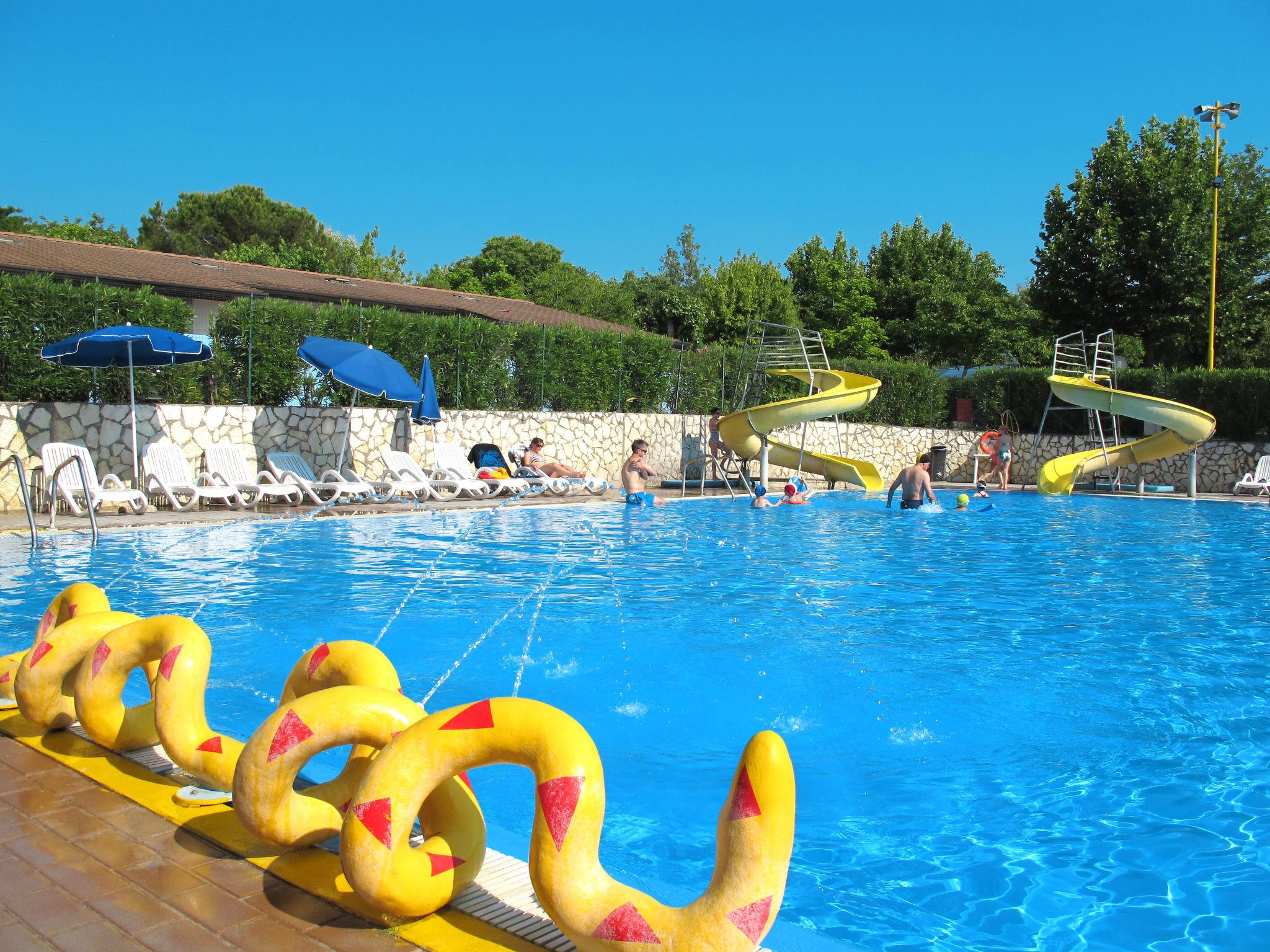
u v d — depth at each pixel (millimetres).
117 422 12305
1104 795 3352
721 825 1796
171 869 2328
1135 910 2523
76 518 10672
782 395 21922
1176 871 2758
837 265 41844
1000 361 39500
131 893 2203
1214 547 10469
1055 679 4895
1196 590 7695
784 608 6750
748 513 13641
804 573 8398
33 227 43750
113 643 3016
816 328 41094
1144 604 7055
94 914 2105
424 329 15844
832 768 3623
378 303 23234
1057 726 4145
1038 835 3010
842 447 21578
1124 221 26453
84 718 3043
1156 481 20531
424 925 2080
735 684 4754
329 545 9680
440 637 5723
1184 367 29062
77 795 2791
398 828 1998
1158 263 25891
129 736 3092
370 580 7758
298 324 14461
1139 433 21406
